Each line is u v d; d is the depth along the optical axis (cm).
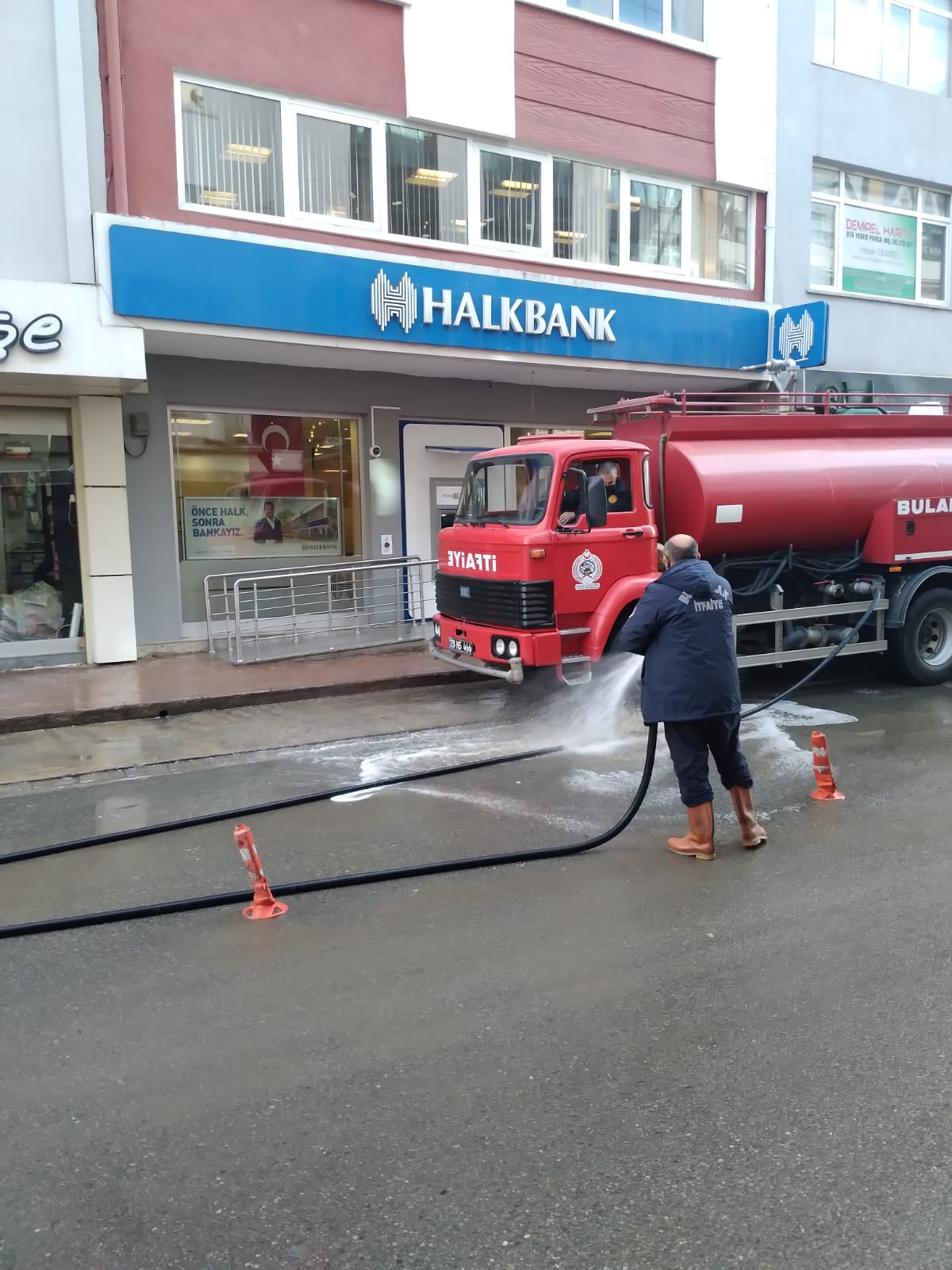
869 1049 335
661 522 877
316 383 1166
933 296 1577
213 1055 336
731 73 1334
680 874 497
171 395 1078
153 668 1022
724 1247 244
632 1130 291
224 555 1145
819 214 1457
